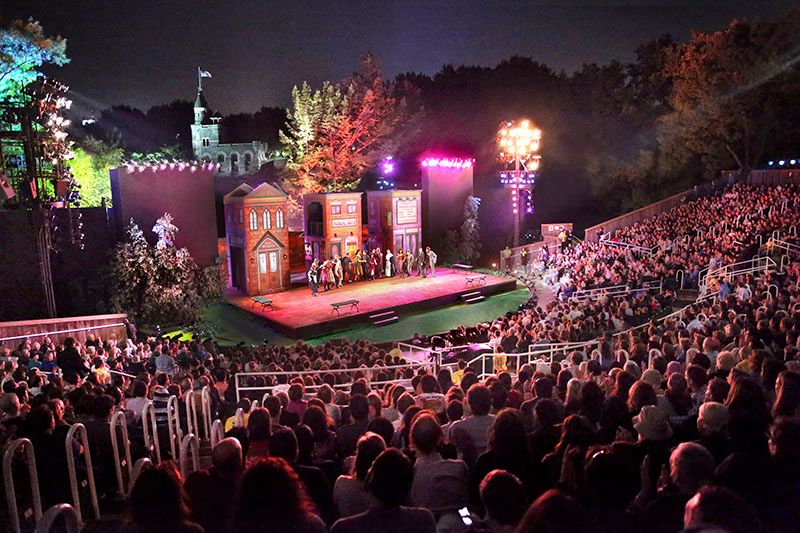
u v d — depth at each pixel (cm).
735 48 4197
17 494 600
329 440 652
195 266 2950
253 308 3009
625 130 5772
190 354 1798
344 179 5272
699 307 1814
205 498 450
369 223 3981
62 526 423
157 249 2842
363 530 371
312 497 490
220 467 457
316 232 3675
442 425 759
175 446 953
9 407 765
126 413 891
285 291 3422
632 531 396
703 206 3650
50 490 619
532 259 4150
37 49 3016
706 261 2712
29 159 2270
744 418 528
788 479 427
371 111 5222
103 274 2811
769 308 1469
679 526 401
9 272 2583
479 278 3669
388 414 859
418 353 2339
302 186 5144
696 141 4500
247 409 1241
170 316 2814
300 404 856
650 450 526
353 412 697
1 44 2953
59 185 2361
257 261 3322
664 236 3403
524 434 513
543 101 6206
